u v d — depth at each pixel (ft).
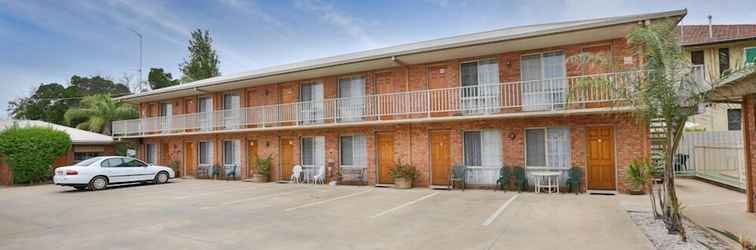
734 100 28.45
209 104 68.80
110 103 100.68
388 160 50.39
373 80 51.31
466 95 45.68
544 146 41.68
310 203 36.86
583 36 37.73
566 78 37.24
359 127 52.24
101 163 55.01
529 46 41.14
